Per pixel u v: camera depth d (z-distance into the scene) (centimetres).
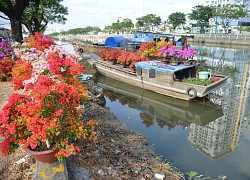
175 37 1639
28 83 385
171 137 757
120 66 1533
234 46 3425
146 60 1367
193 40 4344
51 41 824
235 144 707
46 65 439
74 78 460
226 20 5191
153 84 1208
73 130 357
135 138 667
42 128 311
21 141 334
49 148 361
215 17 5375
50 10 2456
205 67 1867
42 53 532
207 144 703
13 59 1053
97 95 1120
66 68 448
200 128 866
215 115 981
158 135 770
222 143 712
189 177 513
